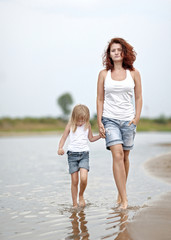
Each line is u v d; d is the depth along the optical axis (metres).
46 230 7.93
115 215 9.00
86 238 7.25
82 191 10.52
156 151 28.89
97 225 8.15
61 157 25.89
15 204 10.59
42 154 28.64
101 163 21.17
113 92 10.33
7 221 8.73
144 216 8.66
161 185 12.98
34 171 17.98
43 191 12.59
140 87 10.65
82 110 11.03
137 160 22.28
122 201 9.93
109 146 10.33
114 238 7.15
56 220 8.75
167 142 43.72
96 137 11.17
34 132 110.38
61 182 14.46
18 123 136.12
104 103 10.60
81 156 10.82
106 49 10.64
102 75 10.59
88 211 9.59
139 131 115.12
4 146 40.09
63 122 151.12
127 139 10.52
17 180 15.08
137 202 10.36
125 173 11.05
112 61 10.60
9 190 12.83
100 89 10.64
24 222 8.63
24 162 22.45
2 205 10.48
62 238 7.33
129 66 10.55
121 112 10.35
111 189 12.77
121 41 10.42
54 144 43.84
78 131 11.04
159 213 8.88
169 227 7.68
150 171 16.69
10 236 7.56
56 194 12.04
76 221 8.59
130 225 7.96
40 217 9.08
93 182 14.26
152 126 140.00
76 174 10.77
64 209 9.91
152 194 11.40
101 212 9.42
